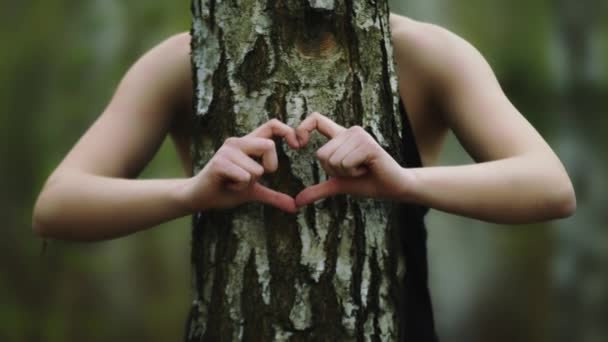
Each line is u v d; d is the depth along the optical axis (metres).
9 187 8.56
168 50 2.77
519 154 2.57
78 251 8.89
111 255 9.18
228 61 2.52
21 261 8.73
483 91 2.65
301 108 2.50
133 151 2.72
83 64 8.10
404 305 2.67
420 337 2.69
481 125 2.62
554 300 7.99
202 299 2.55
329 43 2.52
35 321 8.65
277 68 2.50
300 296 2.49
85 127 8.24
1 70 8.38
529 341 10.20
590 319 7.61
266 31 2.51
